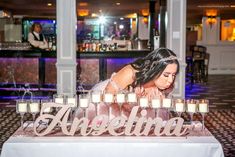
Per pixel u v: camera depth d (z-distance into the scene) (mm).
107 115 3014
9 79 9461
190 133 2959
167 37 7805
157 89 3264
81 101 2975
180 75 7668
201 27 15641
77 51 9219
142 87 3270
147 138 2814
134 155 2697
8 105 8305
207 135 2912
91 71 9266
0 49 9500
